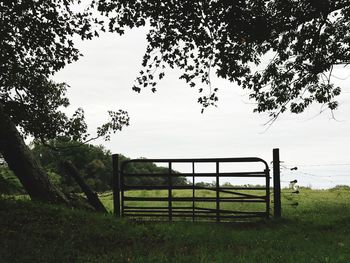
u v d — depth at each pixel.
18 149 12.70
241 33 11.66
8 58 11.59
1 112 12.51
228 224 12.47
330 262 7.00
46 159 46.84
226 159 12.98
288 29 14.29
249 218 13.26
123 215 13.57
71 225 9.81
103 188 72.62
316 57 15.73
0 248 7.27
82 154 73.19
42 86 16.09
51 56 12.23
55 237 8.66
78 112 17.66
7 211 10.08
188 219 13.94
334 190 24.83
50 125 16.42
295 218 12.70
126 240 9.20
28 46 11.81
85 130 17.67
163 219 13.58
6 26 11.05
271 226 11.87
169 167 13.28
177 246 8.73
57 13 11.39
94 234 9.20
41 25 11.42
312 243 8.84
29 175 12.75
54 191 13.20
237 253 8.04
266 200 12.79
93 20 11.91
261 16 12.41
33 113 15.28
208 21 11.34
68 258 7.29
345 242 8.80
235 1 10.87
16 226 8.98
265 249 8.41
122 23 11.78
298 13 13.80
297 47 14.83
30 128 15.30
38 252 7.36
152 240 9.40
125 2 11.48
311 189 25.56
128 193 23.53
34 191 12.79
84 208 13.46
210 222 12.79
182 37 11.94
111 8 11.69
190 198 13.14
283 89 16.94
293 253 7.82
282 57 16.08
